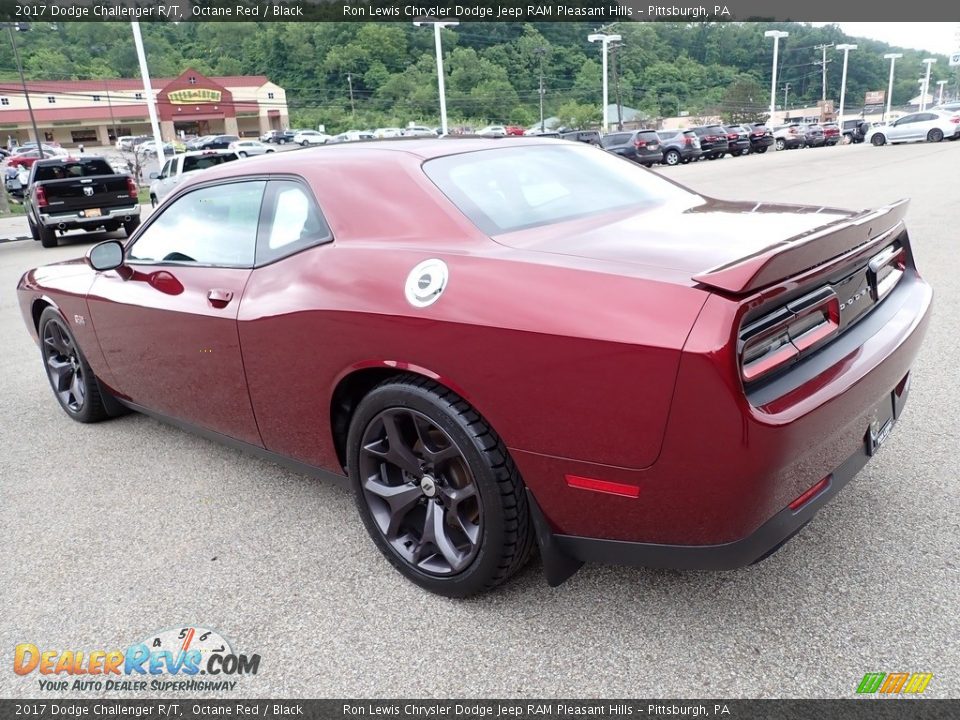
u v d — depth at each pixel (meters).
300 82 121.38
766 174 20.47
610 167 3.26
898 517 2.90
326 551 2.97
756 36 141.38
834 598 2.47
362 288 2.54
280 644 2.45
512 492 2.34
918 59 159.62
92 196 14.46
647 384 1.96
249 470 3.75
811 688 2.12
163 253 3.52
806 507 2.21
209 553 3.01
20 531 3.28
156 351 3.52
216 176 3.33
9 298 8.93
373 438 2.65
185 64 121.88
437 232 2.54
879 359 2.30
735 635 2.34
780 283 2.00
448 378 2.33
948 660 2.18
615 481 2.11
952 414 3.80
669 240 2.33
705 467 1.96
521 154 3.08
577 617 2.47
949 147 28.42
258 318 2.88
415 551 2.66
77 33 116.56
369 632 2.48
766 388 2.01
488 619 2.50
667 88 126.25
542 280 2.20
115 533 3.21
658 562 2.20
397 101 118.25
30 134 98.06
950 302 5.86
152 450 4.08
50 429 4.51
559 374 2.10
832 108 115.88
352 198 2.76
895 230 2.66
